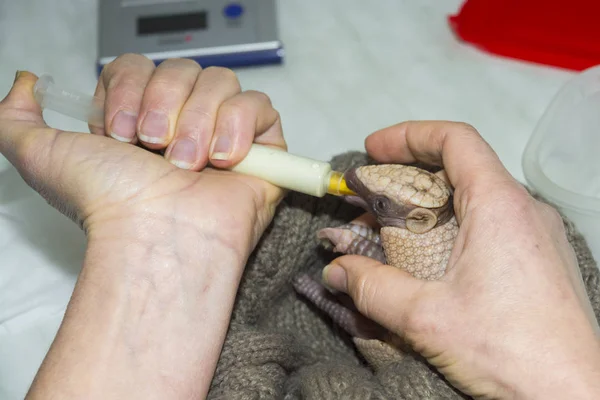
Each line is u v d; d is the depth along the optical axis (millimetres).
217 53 541
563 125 497
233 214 349
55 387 315
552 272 327
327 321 429
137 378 321
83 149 346
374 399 329
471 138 359
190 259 338
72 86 549
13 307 450
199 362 330
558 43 548
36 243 464
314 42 567
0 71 554
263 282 396
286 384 361
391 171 368
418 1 580
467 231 339
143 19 554
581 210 456
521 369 314
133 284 330
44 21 574
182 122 354
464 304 326
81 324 326
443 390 335
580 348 314
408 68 558
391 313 339
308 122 538
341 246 400
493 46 560
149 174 343
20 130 355
